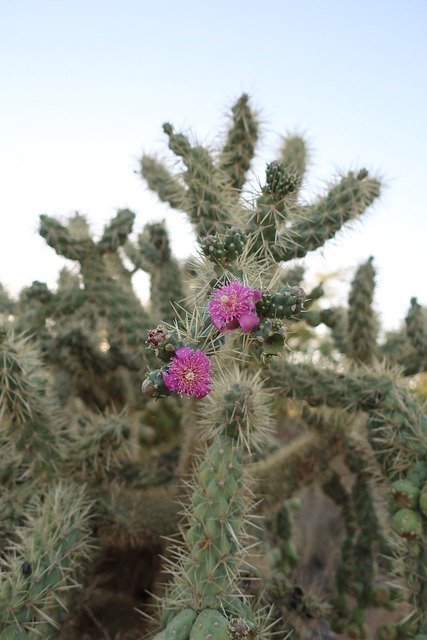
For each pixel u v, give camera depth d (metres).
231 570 1.45
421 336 2.73
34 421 1.99
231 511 1.49
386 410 2.00
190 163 2.28
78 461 2.10
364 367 2.30
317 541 3.01
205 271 1.73
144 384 1.35
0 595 1.49
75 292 2.58
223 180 2.41
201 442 2.25
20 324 2.53
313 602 2.24
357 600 2.30
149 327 2.60
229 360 1.82
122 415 2.56
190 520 1.51
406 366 2.79
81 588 1.90
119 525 2.14
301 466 2.47
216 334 1.46
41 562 1.58
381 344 3.04
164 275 2.70
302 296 1.37
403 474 1.89
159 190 2.67
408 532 1.72
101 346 3.00
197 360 1.32
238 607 1.43
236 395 1.56
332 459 2.47
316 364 2.31
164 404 2.65
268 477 2.45
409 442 1.85
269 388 2.16
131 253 3.38
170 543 2.29
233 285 1.38
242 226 2.10
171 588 1.71
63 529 1.68
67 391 2.74
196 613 1.39
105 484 2.21
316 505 3.20
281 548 2.48
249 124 2.64
